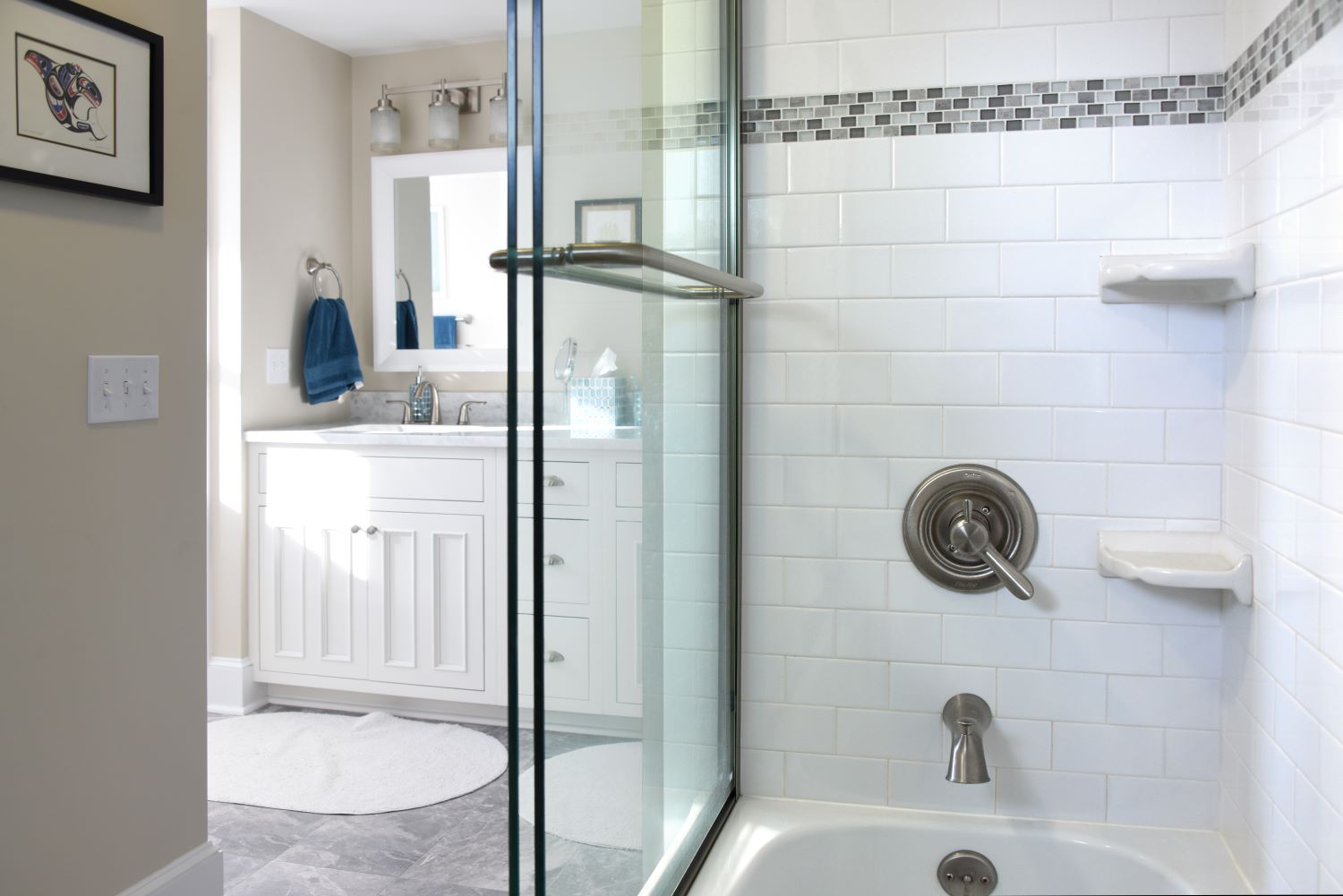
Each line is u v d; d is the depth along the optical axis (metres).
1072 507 1.96
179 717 2.06
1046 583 1.97
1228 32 1.84
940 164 1.96
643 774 1.59
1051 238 1.93
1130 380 1.93
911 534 2.00
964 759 1.82
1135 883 1.85
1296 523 1.50
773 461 2.06
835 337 2.02
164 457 2.01
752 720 2.10
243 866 2.41
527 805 1.21
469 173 3.87
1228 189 1.85
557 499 1.26
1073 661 1.97
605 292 1.41
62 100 1.75
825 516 2.04
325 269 3.88
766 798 2.10
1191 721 1.94
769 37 2.01
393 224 3.96
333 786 2.87
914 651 2.03
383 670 3.38
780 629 2.07
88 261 1.83
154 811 2.00
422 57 3.92
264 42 3.56
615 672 1.47
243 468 3.49
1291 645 1.53
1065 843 1.91
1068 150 1.92
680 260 1.51
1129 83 1.89
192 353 2.08
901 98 1.97
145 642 1.97
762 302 2.04
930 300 1.98
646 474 1.58
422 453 3.31
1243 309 1.76
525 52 1.18
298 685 3.49
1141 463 1.93
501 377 3.87
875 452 2.02
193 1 2.06
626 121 1.49
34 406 1.74
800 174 2.01
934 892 1.96
